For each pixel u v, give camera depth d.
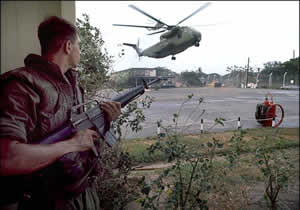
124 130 4.11
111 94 2.67
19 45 2.52
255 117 5.49
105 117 1.22
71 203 1.08
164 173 1.95
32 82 0.91
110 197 2.28
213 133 4.31
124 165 2.47
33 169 0.82
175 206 1.93
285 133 5.64
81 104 1.16
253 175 3.12
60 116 1.01
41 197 0.95
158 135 2.02
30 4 2.42
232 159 2.48
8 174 0.78
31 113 0.90
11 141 0.78
